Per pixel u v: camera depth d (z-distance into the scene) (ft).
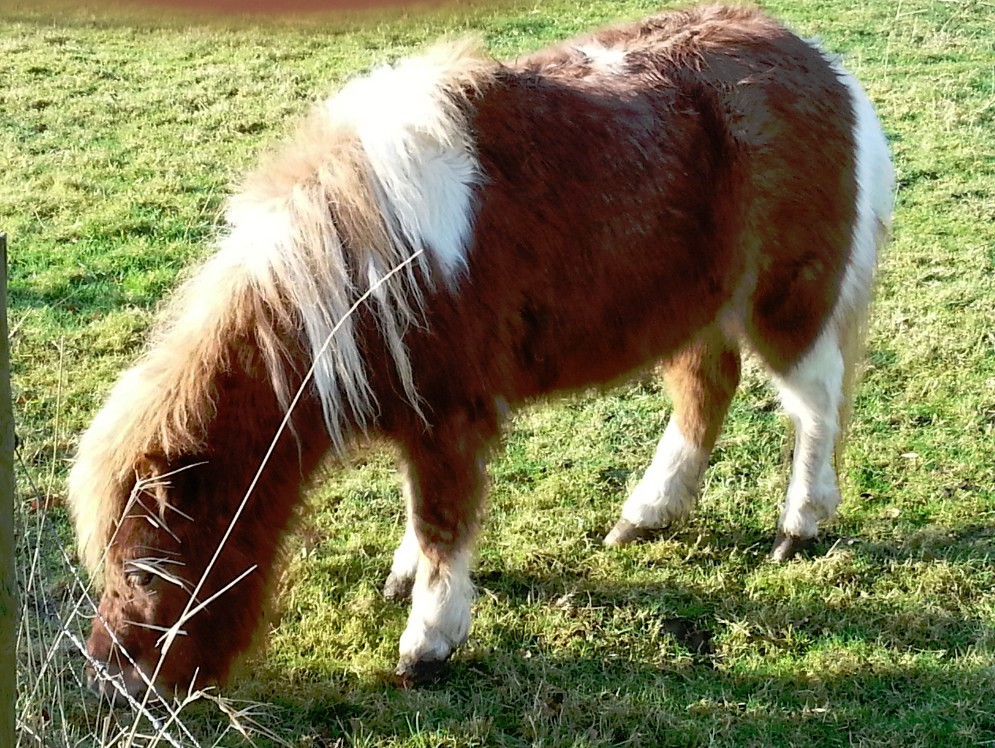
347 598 11.68
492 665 10.70
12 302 17.48
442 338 9.42
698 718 10.02
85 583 10.68
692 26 11.89
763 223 11.33
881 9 36.11
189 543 8.80
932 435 14.69
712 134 10.98
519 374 10.45
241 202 9.62
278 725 9.90
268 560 9.44
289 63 30.45
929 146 24.81
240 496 9.04
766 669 10.68
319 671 10.62
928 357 16.52
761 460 14.42
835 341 12.16
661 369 13.48
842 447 12.65
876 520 12.98
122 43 32.50
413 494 10.18
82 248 19.58
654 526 12.75
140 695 8.78
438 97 9.60
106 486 8.55
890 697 10.28
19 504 9.48
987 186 22.76
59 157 23.53
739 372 12.79
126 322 17.01
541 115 10.14
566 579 12.03
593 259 10.31
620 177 10.37
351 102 9.80
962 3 36.55
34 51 31.09
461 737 9.77
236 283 8.98
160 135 25.05
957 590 11.70
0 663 6.31
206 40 32.76
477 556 11.96
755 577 12.03
